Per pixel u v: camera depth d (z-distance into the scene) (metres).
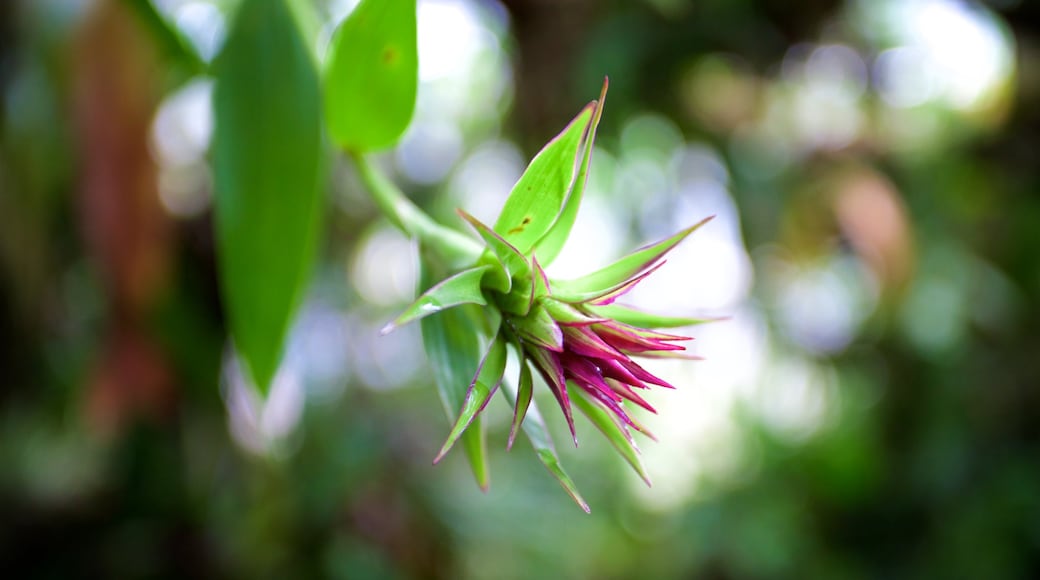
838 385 0.95
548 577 0.95
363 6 0.35
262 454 0.63
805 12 0.68
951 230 0.79
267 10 0.37
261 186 0.37
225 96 0.37
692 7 0.66
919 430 0.86
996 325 0.79
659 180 0.79
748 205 0.76
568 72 0.68
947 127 0.78
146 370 0.50
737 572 1.00
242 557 0.65
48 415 0.65
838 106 0.76
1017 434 0.81
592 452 1.22
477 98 0.89
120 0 0.42
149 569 0.63
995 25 0.71
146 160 0.45
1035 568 0.77
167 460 0.62
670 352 0.33
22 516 0.66
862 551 0.93
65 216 0.52
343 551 0.66
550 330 0.32
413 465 0.76
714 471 1.15
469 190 0.93
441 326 0.34
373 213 0.79
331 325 0.78
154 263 0.46
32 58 0.47
